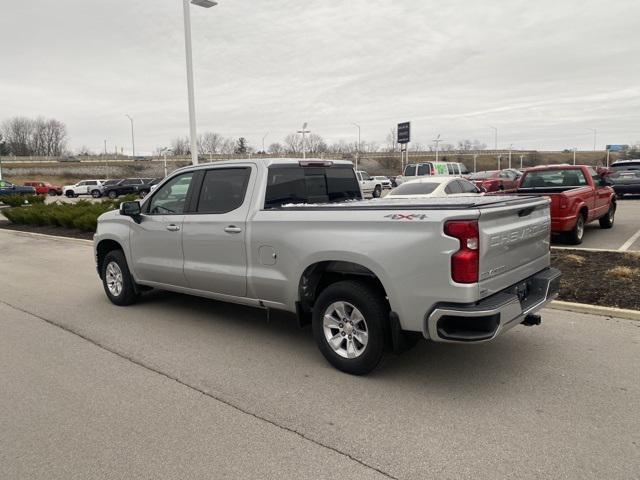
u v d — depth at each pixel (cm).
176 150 12781
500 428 345
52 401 400
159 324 607
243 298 527
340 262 443
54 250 1289
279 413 375
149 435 346
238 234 512
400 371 447
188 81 1588
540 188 1084
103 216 709
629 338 513
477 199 469
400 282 392
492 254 385
